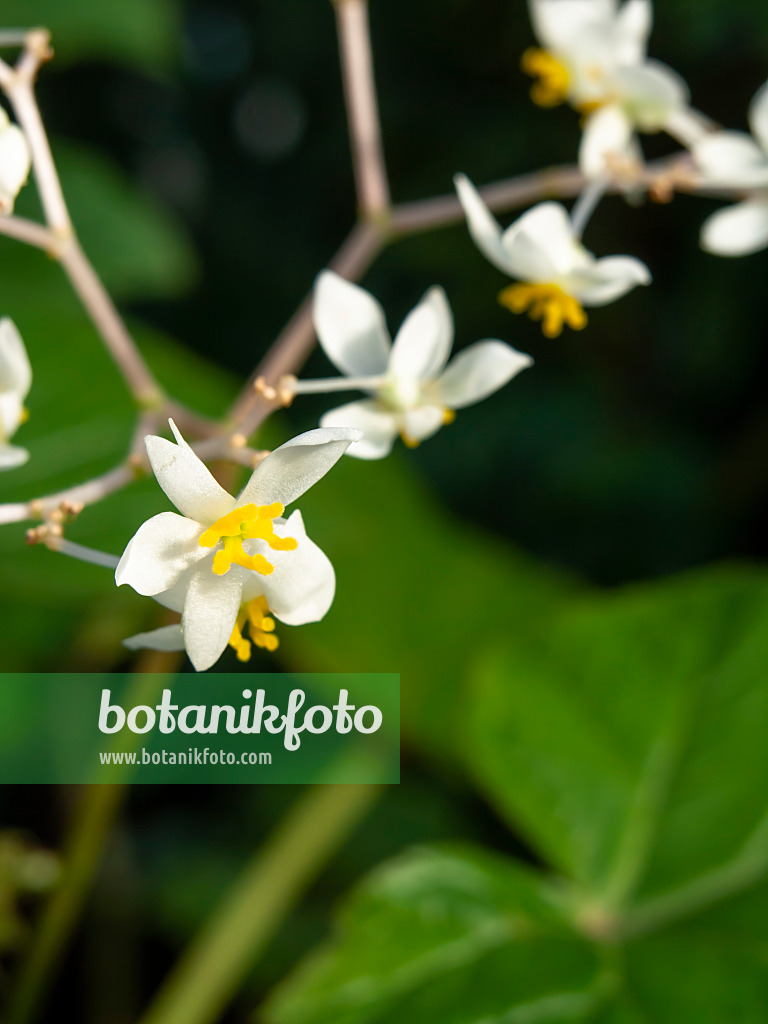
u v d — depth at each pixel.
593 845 0.24
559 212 0.20
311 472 0.15
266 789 0.52
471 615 0.39
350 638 0.35
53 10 0.35
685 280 0.70
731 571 0.28
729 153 0.21
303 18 0.86
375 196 0.22
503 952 0.22
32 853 0.24
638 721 0.26
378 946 0.22
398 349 0.19
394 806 0.49
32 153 0.19
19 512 0.17
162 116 0.90
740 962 0.22
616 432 0.67
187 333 0.82
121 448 0.28
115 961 0.39
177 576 0.16
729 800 0.24
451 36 0.78
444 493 0.66
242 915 0.28
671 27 0.64
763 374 0.68
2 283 0.32
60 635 0.32
